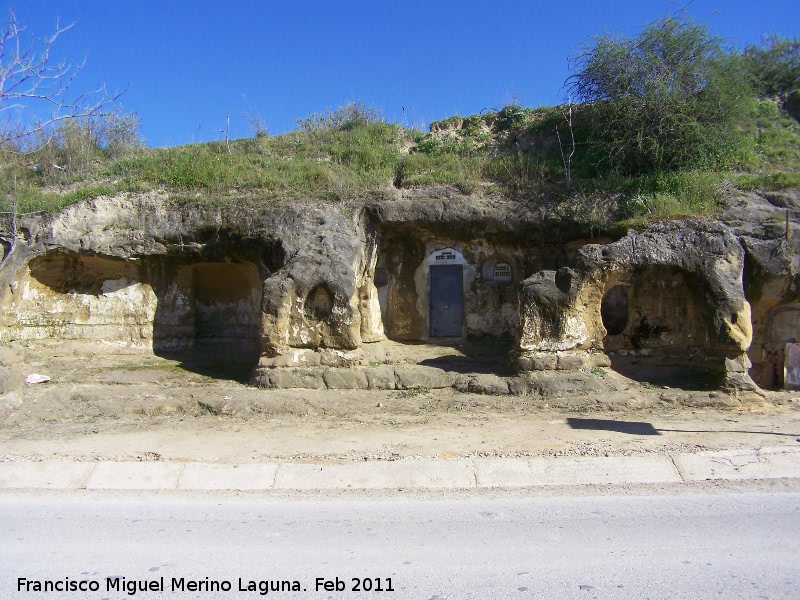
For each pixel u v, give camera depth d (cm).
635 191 1344
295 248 1255
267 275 1322
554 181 1436
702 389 1104
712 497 677
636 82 1480
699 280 1127
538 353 1142
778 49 2050
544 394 1094
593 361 1149
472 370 1206
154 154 1734
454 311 1423
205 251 1362
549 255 1376
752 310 1252
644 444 831
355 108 1919
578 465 749
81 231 1346
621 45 1521
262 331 1195
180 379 1240
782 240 1186
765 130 1680
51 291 1389
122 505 689
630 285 1192
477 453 802
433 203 1370
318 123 1898
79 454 850
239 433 957
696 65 1498
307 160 1619
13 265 1305
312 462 787
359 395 1133
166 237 1354
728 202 1280
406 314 1435
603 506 654
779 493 689
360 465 762
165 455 836
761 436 866
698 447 808
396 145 1739
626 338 1209
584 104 1622
